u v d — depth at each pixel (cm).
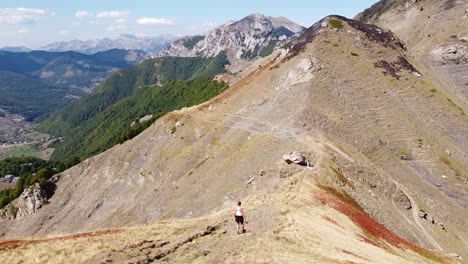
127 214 16612
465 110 16950
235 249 4359
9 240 4678
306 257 4209
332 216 6519
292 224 5434
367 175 11319
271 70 19250
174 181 16088
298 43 19825
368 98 16062
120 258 4056
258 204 6519
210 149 16362
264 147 13188
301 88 16350
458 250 9694
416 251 6956
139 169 19350
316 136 13238
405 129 14800
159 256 4206
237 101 18888
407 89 16950
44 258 4097
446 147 14438
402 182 12425
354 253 4800
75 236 4919
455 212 11631
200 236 4912
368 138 13900
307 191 7756
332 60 17725
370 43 19088
